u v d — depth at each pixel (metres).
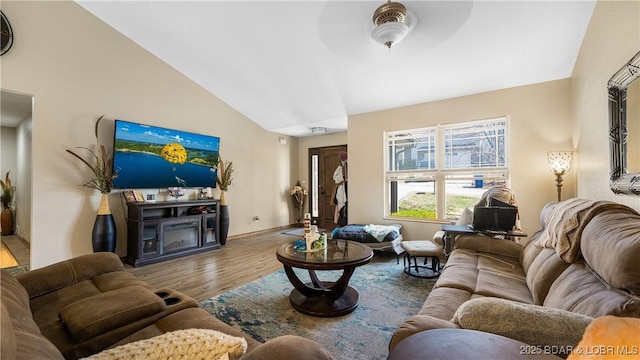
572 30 2.53
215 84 4.56
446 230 2.72
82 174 3.33
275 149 6.19
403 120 4.25
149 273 3.22
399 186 4.41
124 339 1.17
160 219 3.71
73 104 3.27
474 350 0.76
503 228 2.54
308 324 2.06
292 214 6.64
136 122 3.81
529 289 1.74
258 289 2.72
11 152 5.25
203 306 2.36
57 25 3.14
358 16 2.70
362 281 2.95
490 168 3.60
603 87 2.08
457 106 3.81
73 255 3.25
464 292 1.67
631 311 0.86
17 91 2.86
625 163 1.68
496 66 3.12
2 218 5.14
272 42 3.34
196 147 4.38
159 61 4.08
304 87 4.15
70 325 1.14
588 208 1.53
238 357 0.80
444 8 2.43
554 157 3.01
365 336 1.91
